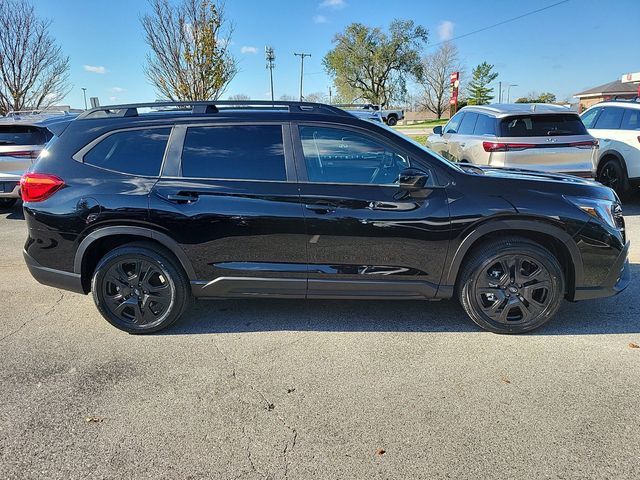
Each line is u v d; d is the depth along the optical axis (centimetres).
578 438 254
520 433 258
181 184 358
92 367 330
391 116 3656
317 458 242
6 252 619
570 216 349
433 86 6762
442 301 440
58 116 915
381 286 365
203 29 1380
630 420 267
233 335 377
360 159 361
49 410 282
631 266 522
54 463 239
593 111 923
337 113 369
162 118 372
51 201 365
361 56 6122
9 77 1667
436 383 307
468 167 418
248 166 361
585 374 314
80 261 370
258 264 364
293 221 353
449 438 255
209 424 269
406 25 6078
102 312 379
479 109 802
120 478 230
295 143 362
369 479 228
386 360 336
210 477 230
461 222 350
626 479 225
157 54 1401
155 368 329
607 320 394
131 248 369
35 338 375
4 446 252
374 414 276
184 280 374
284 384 308
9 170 773
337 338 370
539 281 361
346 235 354
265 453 246
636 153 793
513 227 351
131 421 272
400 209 352
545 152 700
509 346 354
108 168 367
